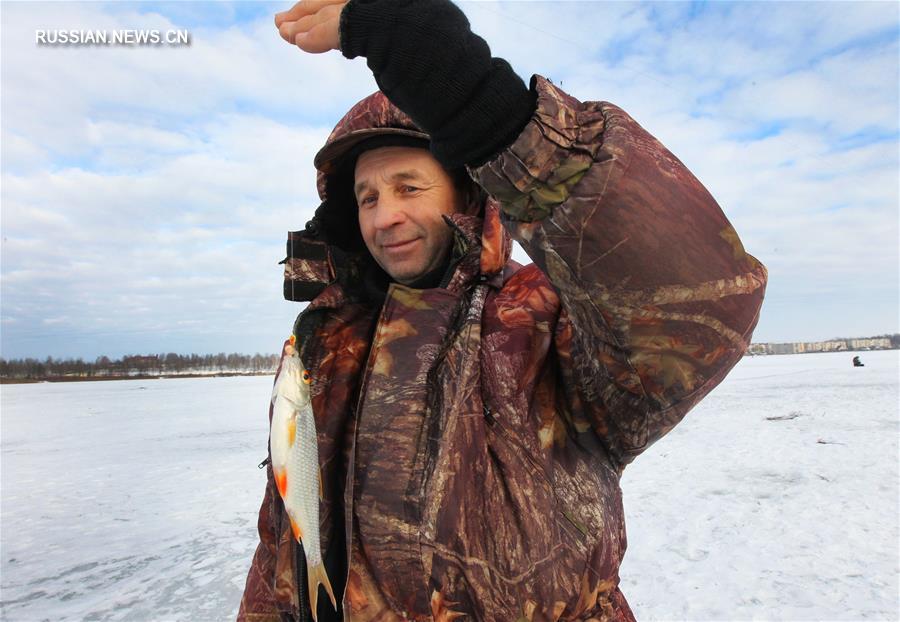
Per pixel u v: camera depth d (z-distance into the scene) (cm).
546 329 134
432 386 134
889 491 866
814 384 2948
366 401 137
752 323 111
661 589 564
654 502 874
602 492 133
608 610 133
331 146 168
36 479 1172
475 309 137
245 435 1786
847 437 1341
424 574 122
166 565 664
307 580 147
